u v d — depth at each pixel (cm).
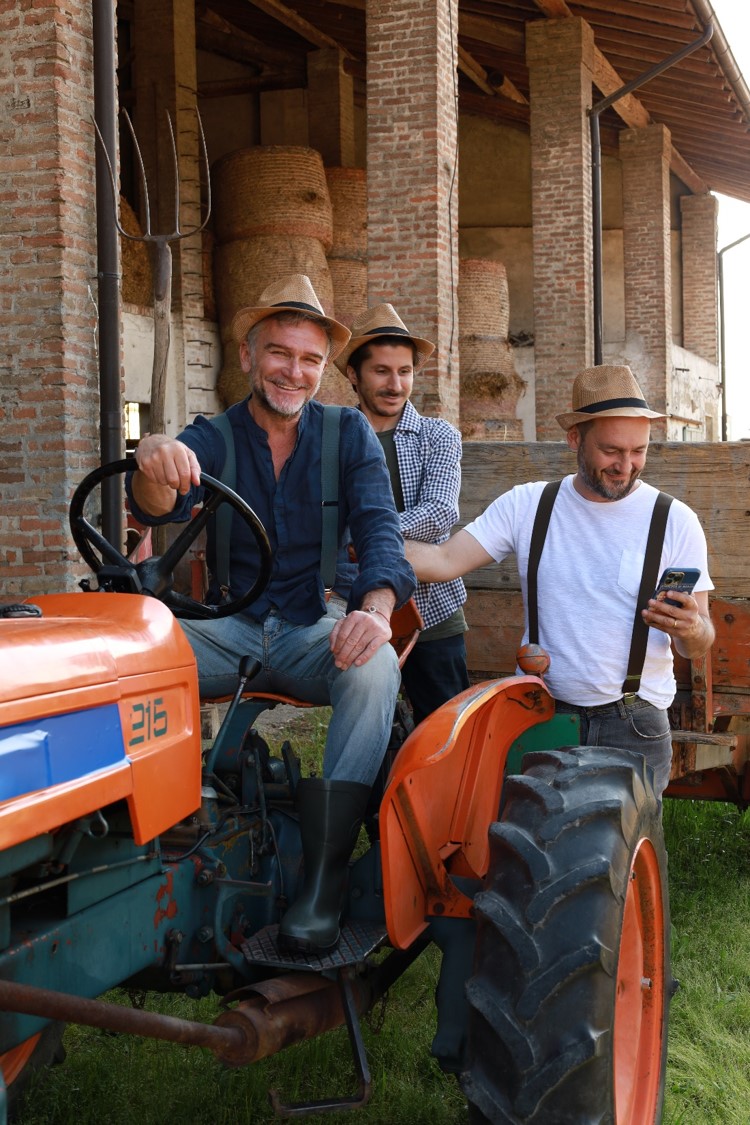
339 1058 312
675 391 2117
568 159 1387
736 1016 342
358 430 298
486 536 342
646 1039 277
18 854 179
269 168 1498
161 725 217
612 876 233
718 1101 295
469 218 2209
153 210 1472
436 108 946
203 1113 281
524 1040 220
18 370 709
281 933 247
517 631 443
